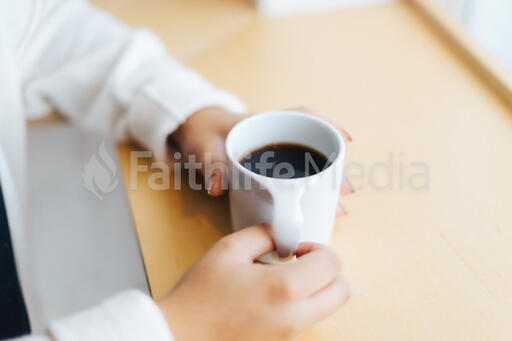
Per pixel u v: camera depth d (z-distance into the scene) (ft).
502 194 2.29
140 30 2.86
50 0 2.91
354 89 2.79
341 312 2.01
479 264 2.10
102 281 3.06
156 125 2.44
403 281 2.06
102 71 2.72
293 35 3.18
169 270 2.13
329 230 2.07
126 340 1.79
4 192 2.38
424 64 2.92
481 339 1.93
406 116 2.63
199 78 2.66
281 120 2.08
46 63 2.82
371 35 3.14
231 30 3.27
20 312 2.30
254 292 1.85
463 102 2.69
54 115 2.84
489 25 4.40
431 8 3.24
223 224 2.26
